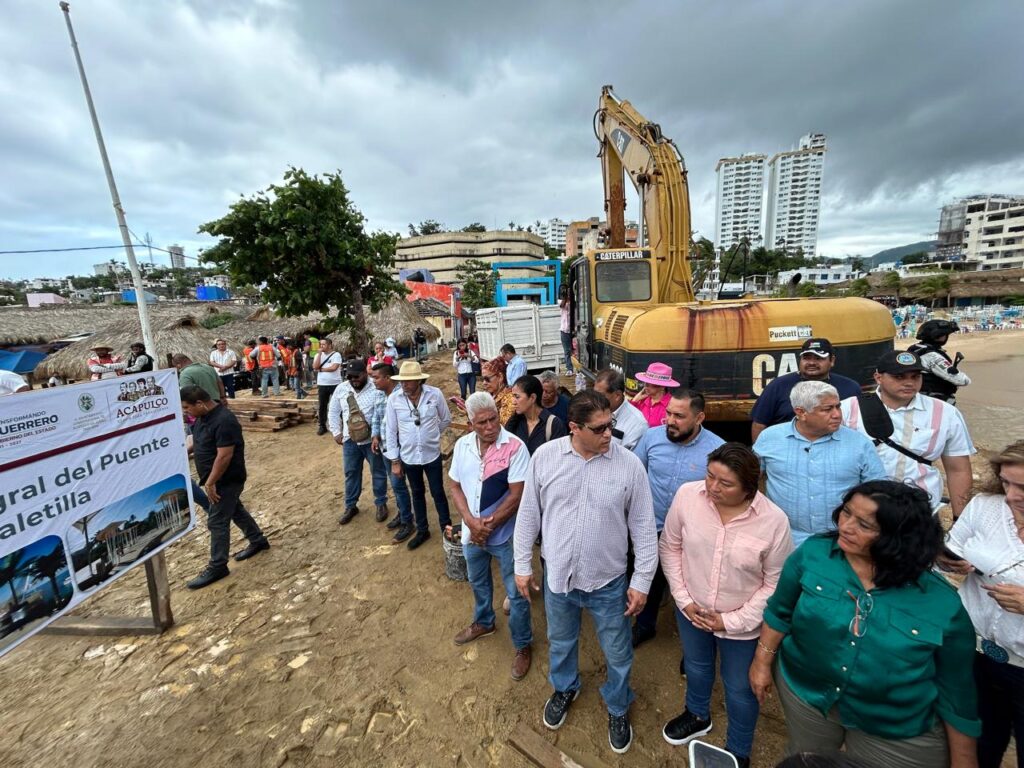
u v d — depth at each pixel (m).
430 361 23.12
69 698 2.89
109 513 3.02
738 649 2.10
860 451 2.28
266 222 8.07
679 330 4.12
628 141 7.44
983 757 1.91
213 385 6.65
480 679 2.93
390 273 10.72
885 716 1.53
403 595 3.82
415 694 2.83
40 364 17.30
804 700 1.71
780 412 3.21
